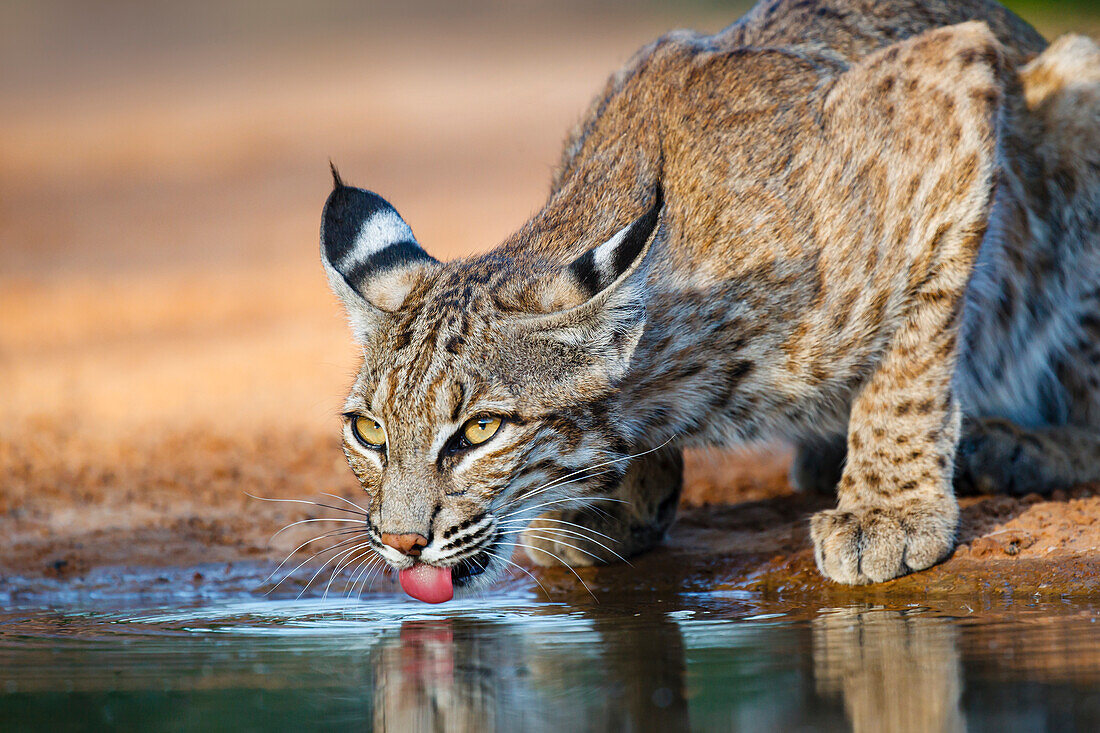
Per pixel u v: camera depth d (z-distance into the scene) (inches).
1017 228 437.7
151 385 829.8
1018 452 429.7
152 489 575.2
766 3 460.8
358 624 354.6
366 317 352.8
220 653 316.8
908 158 384.2
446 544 339.6
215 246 1328.7
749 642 304.7
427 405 335.6
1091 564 357.4
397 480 339.6
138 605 397.7
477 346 339.3
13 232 1453.0
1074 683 252.2
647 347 362.3
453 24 2578.7
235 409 753.6
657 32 2235.5
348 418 355.6
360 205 379.6
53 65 2598.4
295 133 1801.2
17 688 282.5
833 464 476.4
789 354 377.1
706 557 415.2
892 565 367.9
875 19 446.3
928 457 381.4
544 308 344.8
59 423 727.1
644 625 333.7
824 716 239.6
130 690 280.4
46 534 499.5
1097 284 447.2
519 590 402.9
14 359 933.8
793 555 399.9
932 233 381.7
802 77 401.7
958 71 387.5
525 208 1317.7
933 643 292.7
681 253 370.9
